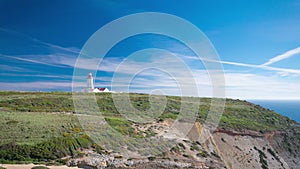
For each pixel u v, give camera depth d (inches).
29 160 807.1
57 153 863.1
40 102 1583.4
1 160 775.7
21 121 1112.2
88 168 812.6
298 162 1502.2
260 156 1391.5
